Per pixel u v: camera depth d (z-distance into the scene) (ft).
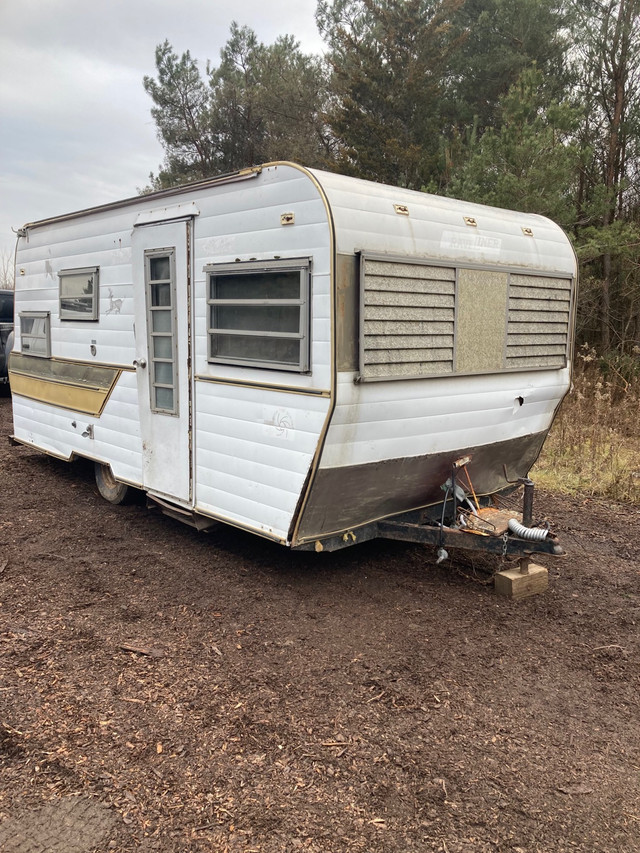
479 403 15.15
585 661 11.98
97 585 14.85
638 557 17.17
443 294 13.70
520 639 12.74
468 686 11.07
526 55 48.24
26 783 8.56
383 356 12.69
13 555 16.51
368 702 10.53
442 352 13.92
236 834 7.80
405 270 12.84
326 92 69.26
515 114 35.68
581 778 8.90
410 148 49.80
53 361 21.95
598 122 44.37
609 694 10.96
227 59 77.51
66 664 11.45
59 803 8.23
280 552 16.97
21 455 27.07
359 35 60.34
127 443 18.53
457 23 54.80
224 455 14.94
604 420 29.07
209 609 13.74
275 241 12.91
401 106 53.01
